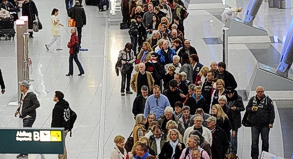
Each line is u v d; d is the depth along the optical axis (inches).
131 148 1013.8
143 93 1199.6
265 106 1106.1
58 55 1911.9
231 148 1104.2
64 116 1117.7
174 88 1175.6
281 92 1487.5
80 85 1625.2
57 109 1114.1
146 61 1365.7
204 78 1262.3
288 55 1477.6
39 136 725.3
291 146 1207.6
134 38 1840.6
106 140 1258.6
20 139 725.9
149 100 1147.3
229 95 1126.4
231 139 1107.9
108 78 1681.8
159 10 1852.9
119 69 1531.7
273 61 1806.1
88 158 1170.6
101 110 1437.0
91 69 1763.0
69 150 1210.0
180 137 971.3
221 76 1229.7
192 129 979.9
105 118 1385.3
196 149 872.9
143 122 1037.2
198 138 885.2
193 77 1330.0
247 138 1250.6
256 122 1107.3
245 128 1307.8
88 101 1503.4
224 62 1364.4
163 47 1428.4
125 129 1318.9
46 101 1496.1
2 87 1412.4
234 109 1120.2
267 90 1491.1
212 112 1043.3
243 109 1125.7
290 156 1162.0
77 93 1561.3
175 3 1957.4
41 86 1611.7
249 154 1170.0
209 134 976.9
